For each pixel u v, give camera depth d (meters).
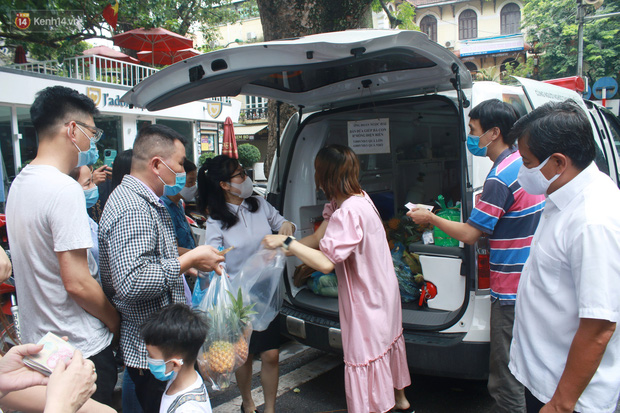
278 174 3.66
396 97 3.19
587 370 1.40
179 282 2.08
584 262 1.41
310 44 2.00
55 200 1.76
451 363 2.59
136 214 1.91
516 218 2.27
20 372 1.33
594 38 22.66
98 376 1.91
